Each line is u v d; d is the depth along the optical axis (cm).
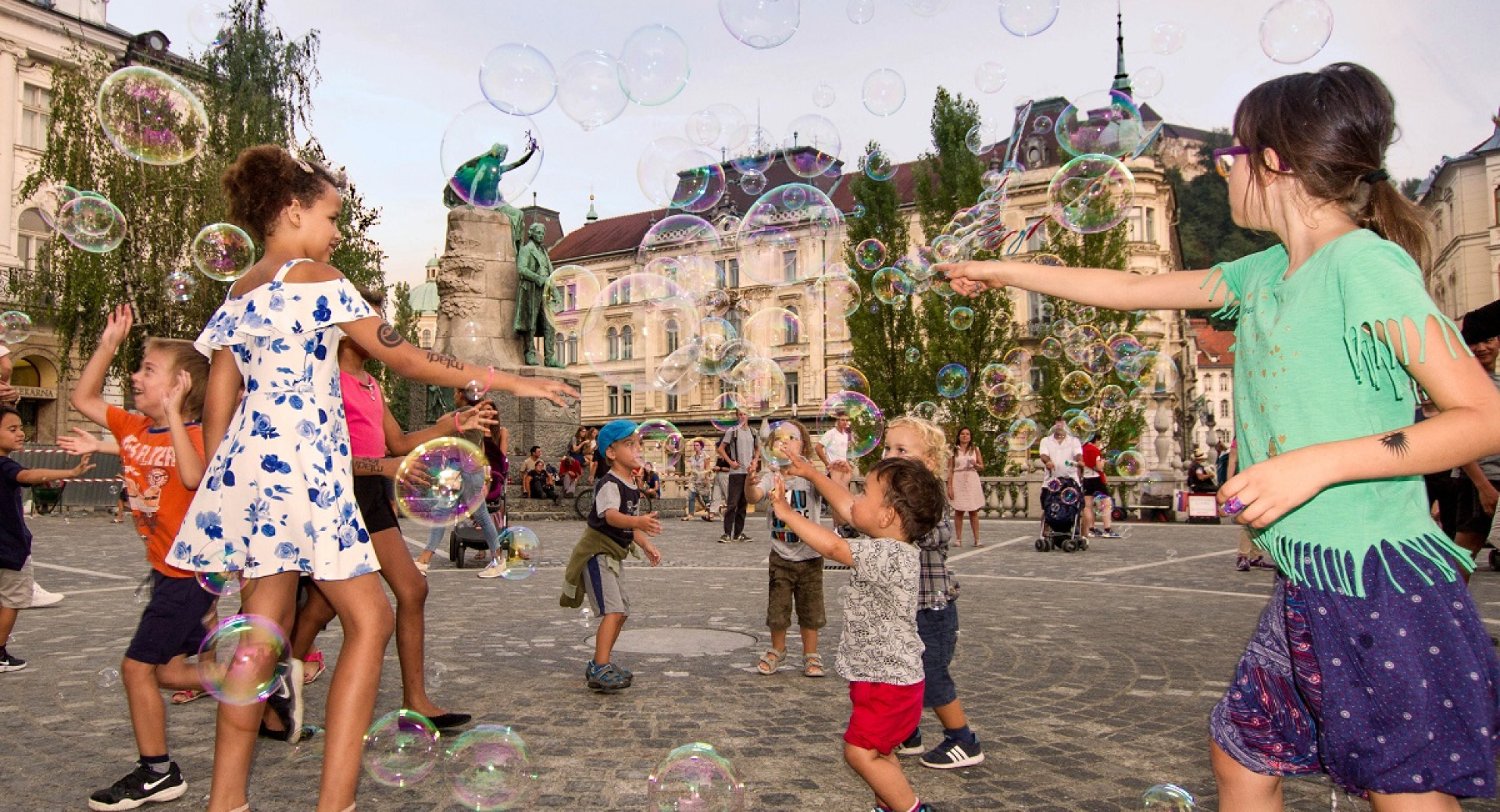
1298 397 135
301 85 2084
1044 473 1473
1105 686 371
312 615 291
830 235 2309
